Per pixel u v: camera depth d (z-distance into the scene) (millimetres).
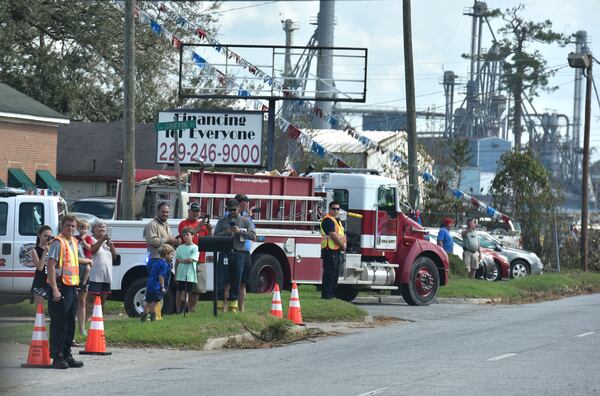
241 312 35125
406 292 49562
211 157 57094
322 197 46969
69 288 27219
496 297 54719
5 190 39719
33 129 80062
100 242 33531
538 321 41188
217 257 35844
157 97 101188
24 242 39031
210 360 28797
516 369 26375
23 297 39281
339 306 40906
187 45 59656
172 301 38062
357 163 102000
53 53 97000
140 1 93250
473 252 63562
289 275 44938
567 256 83938
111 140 97812
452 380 24312
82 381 24719
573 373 25719
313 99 59656
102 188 96812
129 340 31859
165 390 22938
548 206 84688
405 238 49688
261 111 56719
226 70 59500
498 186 87312
